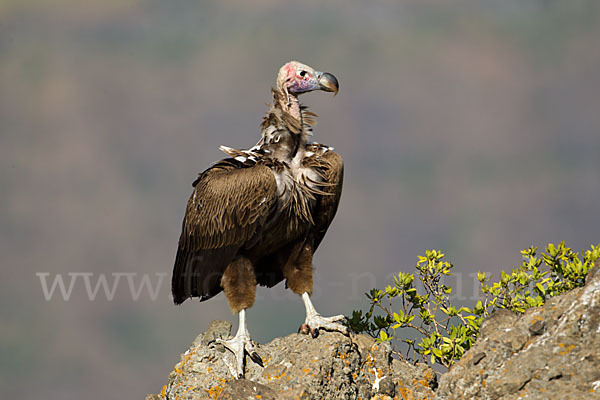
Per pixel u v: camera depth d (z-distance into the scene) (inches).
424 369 432.8
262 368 454.0
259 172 485.1
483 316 444.5
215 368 447.2
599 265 381.4
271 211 489.1
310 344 423.8
